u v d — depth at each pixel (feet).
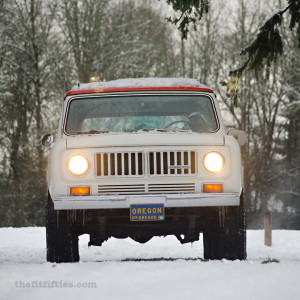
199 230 59.82
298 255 81.71
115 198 51.03
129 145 51.88
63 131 60.64
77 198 51.26
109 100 61.62
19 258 79.77
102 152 51.83
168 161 51.83
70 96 62.23
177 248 99.76
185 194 51.44
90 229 57.06
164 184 51.88
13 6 295.28
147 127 60.29
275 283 33.42
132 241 109.50
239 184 52.21
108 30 318.45
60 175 51.88
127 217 55.88
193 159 52.21
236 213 53.31
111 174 51.83
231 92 86.99
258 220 376.07
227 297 30.04
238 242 53.31
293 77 343.26
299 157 397.80
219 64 374.02
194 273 38.01
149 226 56.44
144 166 51.83
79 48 305.94
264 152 376.89
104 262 45.34
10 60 290.56
